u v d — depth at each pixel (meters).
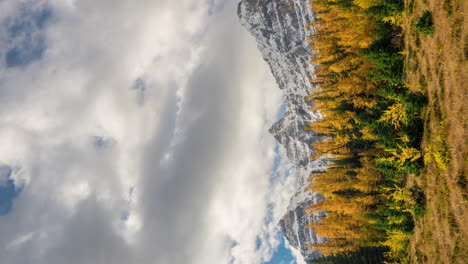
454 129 19.33
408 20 25.39
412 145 23.69
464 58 18.36
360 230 49.88
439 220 21.59
